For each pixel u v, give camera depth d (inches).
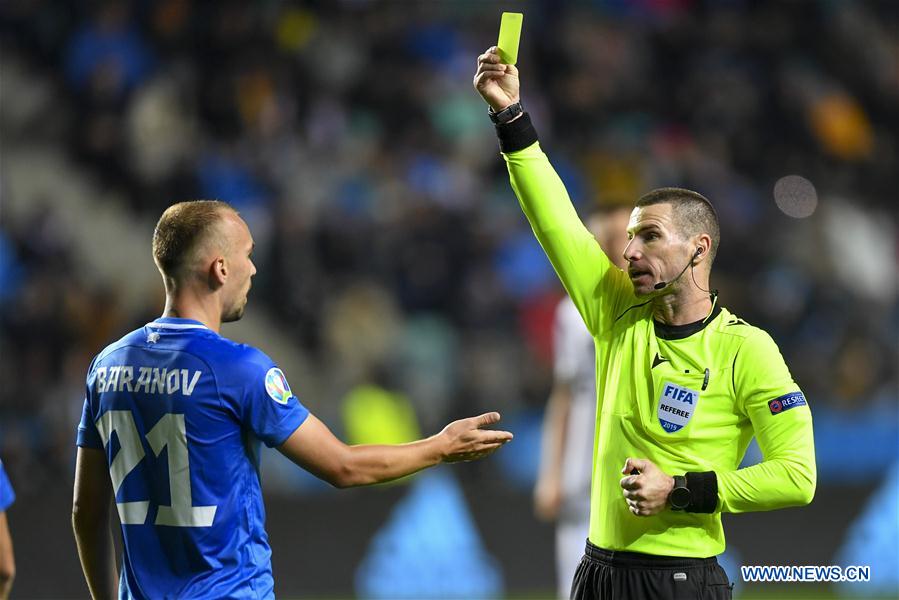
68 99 2139.5
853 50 2615.7
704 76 2444.6
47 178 2054.6
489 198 2164.1
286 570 1358.3
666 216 561.9
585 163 2241.6
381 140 2198.6
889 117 2566.4
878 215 2379.4
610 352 581.0
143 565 533.0
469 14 2453.2
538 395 1744.6
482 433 563.5
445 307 1926.7
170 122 2079.2
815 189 2340.1
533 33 2434.8
